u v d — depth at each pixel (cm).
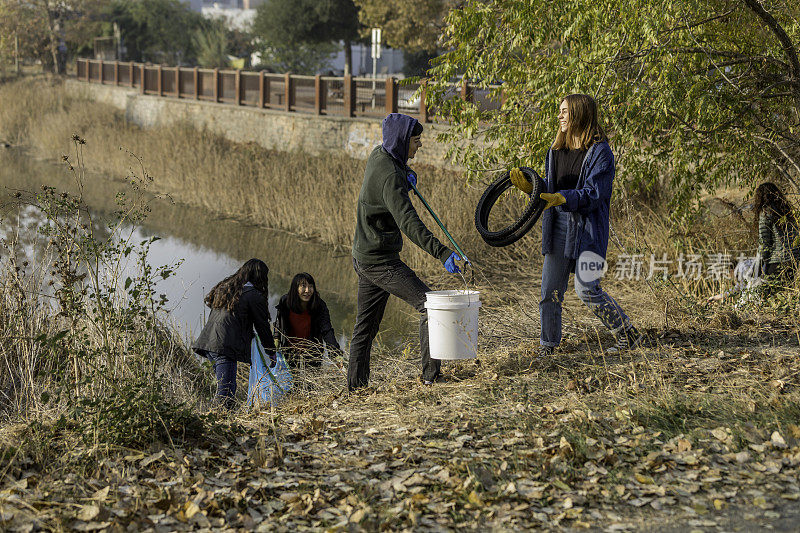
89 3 4394
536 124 704
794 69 685
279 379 605
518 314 712
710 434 394
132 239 1352
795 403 423
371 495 343
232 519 327
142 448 397
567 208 475
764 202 670
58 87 3462
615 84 666
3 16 4197
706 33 711
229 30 4722
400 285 507
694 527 307
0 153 2553
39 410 487
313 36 3453
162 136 2278
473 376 527
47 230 563
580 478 353
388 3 2623
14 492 348
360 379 543
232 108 2325
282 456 392
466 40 752
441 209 1190
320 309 685
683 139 721
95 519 321
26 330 651
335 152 1947
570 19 693
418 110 1772
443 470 362
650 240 908
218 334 599
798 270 655
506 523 314
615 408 430
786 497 326
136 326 653
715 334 575
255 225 1562
